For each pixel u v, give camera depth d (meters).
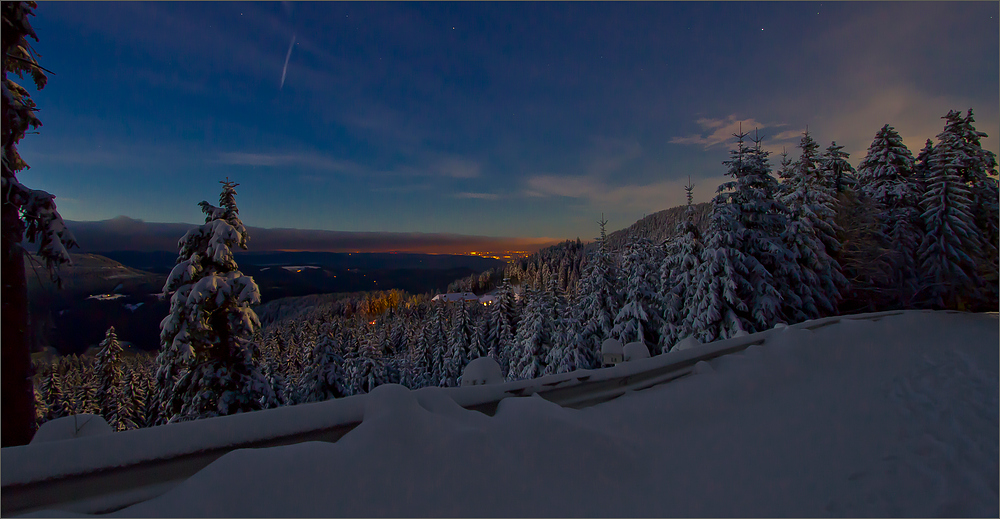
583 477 3.04
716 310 17.81
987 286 23.94
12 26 6.91
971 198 26.30
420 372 41.81
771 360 6.73
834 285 20.28
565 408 4.21
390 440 2.81
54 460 2.29
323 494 2.38
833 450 3.95
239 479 2.34
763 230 19.25
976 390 5.93
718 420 4.59
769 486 3.26
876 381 6.43
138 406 34.44
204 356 11.66
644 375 5.44
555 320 28.64
